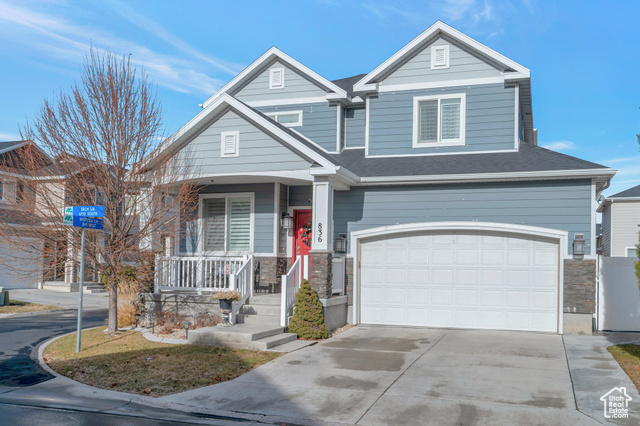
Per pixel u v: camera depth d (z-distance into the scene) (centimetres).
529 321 1357
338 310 1411
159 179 1312
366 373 926
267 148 1410
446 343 1193
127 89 1273
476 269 1403
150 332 1292
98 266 1301
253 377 902
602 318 1367
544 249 1353
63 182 1276
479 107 1586
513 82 1558
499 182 1396
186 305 1393
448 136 1614
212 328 1202
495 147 1562
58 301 2173
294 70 1811
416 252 1454
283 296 1248
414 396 799
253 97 1855
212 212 1667
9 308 1906
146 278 1436
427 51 1648
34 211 1262
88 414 736
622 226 2580
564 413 721
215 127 1463
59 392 842
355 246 1492
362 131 1775
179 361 1005
